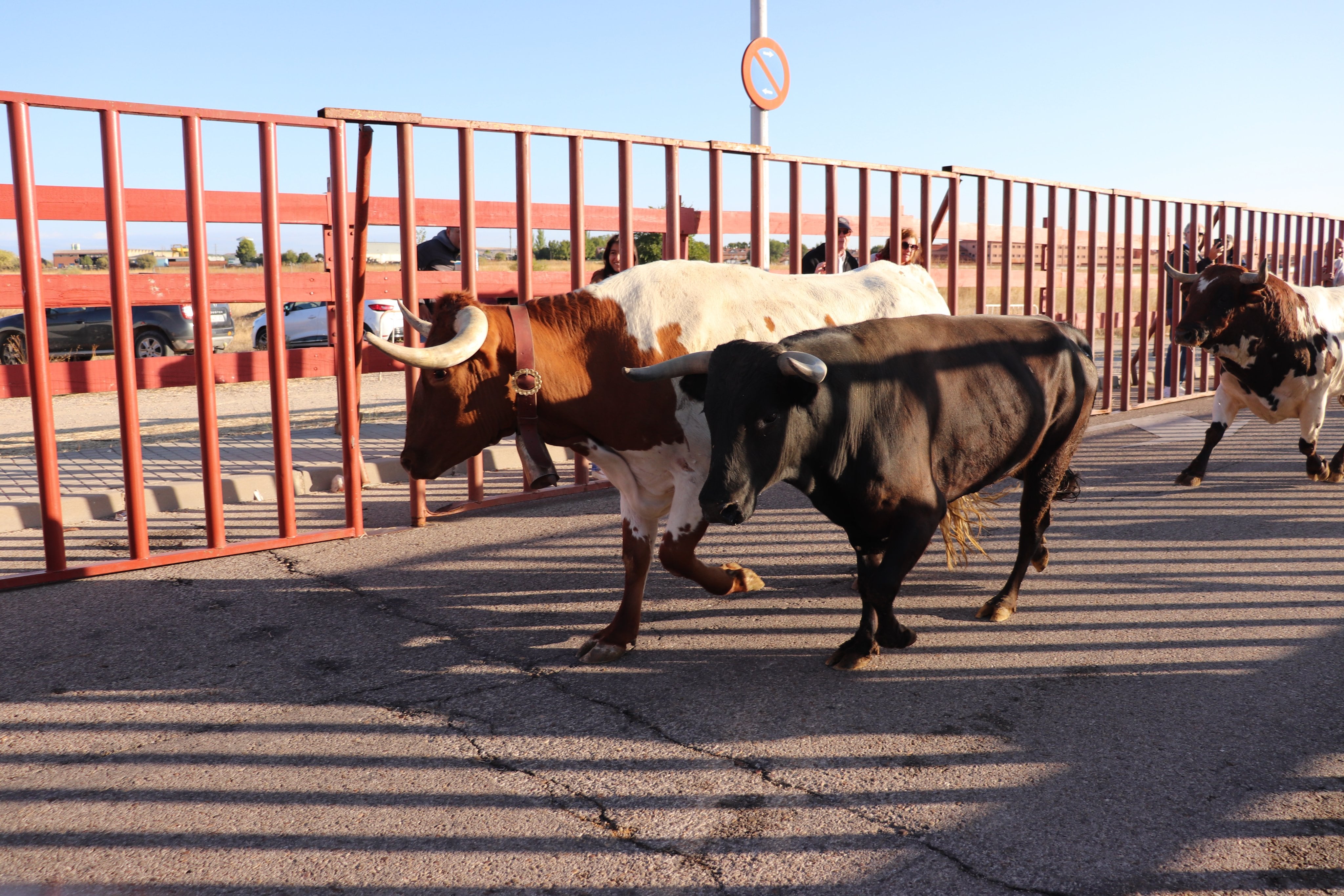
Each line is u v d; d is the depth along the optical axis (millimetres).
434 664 3787
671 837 2545
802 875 2361
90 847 2537
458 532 5805
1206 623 4148
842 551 5395
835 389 3338
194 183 4992
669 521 3896
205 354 5105
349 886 2355
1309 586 4648
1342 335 6918
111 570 4930
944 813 2643
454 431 3666
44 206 5387
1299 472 7422
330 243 6934
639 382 3771
